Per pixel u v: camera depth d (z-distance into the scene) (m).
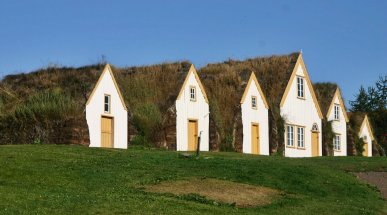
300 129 56.69
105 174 26.69
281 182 28.39
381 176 33.50
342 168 34.88
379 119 72.06
